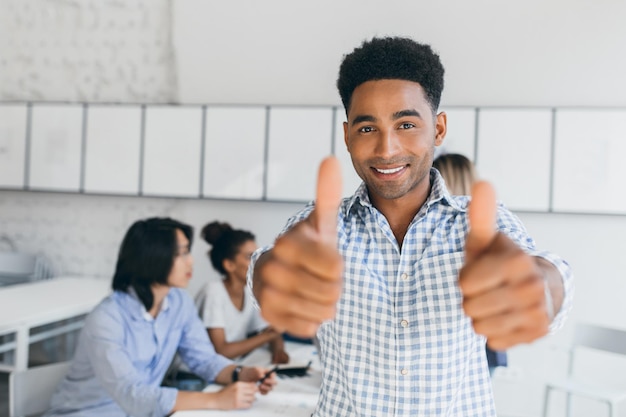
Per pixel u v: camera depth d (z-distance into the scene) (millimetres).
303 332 441
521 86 2812
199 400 1498
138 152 3180
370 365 791
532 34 2795
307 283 427
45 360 3391
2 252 3406
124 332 1679
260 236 3104
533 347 2828
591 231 2771
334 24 2996
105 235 3312
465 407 797
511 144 2787
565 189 2744
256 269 726
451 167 1931
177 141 3133
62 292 2852
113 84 3275
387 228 799
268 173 3031
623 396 2324
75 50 3318
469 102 2861
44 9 3346
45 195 3385
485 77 2842
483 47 2836
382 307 783
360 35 2969
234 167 3070
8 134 3330
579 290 2783
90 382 1673
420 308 773
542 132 2756
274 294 435
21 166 3314
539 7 2783
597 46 2738
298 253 429
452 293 762
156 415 1508
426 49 741
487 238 439
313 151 2980
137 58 3240
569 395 2586
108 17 3266
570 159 2738
